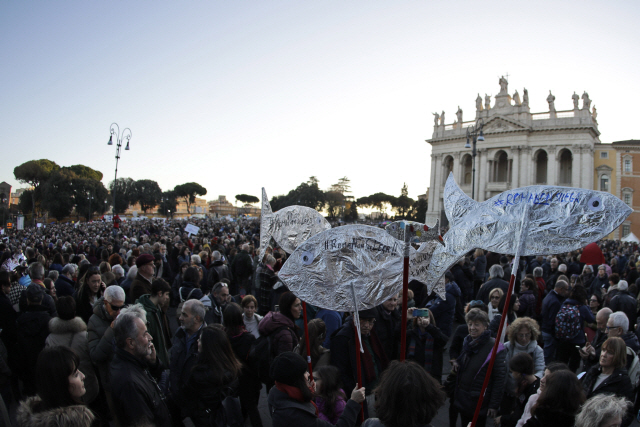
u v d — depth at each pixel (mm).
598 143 67688
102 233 37344
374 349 5680
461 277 13109
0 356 6055
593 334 8383
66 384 3875
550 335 8836
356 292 4277
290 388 3783
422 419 2963
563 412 3863
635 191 65875
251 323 7465
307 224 6805
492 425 6781
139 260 7281
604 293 12047
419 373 3066
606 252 30047
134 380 4270
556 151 67250
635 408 5848
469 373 5469
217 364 4793
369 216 136000
